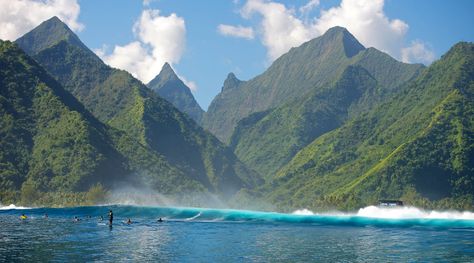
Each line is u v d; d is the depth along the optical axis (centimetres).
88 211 14525
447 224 11906
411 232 9925
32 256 6150
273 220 12581
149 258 6234
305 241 8231
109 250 6775
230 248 7250
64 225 10494
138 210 14138
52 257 6106
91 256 6247
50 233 8775
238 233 9394
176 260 6144
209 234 9125
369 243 8019
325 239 8544
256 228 10538
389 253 6931
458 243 8069
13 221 11544
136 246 7244
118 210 14250
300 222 12262
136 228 10088
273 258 6419
